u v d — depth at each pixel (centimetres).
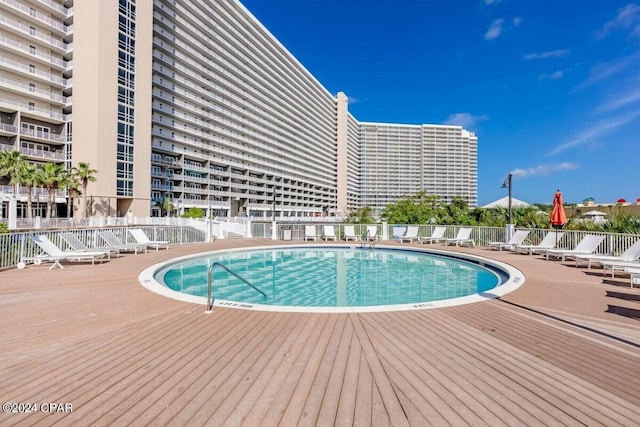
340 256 1508
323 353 370
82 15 3947
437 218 2462
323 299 843
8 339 400
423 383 304
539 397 281
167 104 5294
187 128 5691
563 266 1014
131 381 301
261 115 7856
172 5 5250
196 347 383
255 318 495
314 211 10162
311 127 10244
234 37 6881
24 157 3562
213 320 483
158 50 5116
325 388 293
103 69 3906
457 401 274
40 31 3916
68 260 1059
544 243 1281
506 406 267
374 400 274
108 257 1088
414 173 12394
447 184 12288
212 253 1386
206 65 6097
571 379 313
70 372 317
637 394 286
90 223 3366
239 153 7131
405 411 259
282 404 267
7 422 237
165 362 342
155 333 427
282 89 8681
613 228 1250
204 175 6138
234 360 349
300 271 1201
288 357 358
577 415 255
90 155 3875
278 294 892
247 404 266
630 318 502
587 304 582
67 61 4119
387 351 377
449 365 342
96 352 365
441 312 532
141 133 4412
